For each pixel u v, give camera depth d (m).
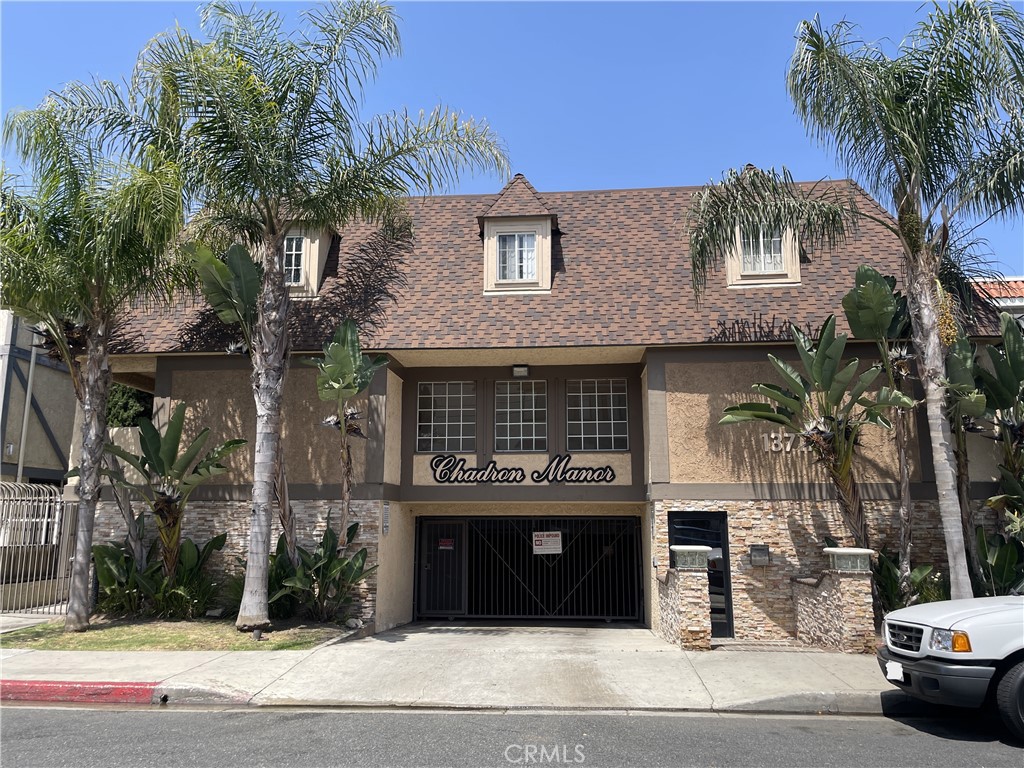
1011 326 13.20
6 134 12.58
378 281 16.47
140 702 9.38
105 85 13.16
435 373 16.98
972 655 7.58
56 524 15.83
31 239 12.41
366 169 13.73
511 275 16.41
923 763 6.86
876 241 16.16
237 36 13.12
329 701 9.14
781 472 14.56
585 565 17.55
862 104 12.30
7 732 7.82
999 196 11.91
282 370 13.45
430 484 16.50
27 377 21.66
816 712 8.96
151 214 11.99
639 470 16.12
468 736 7.66
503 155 14.00
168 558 14.35
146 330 16.17
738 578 14.34
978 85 11.96
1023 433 13.42
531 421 16.75
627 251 16.73
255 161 12.77
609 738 7.61
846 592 11.73
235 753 7.05
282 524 14.21
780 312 15.07
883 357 13.19
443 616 17.45
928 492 14.28
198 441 14.17
